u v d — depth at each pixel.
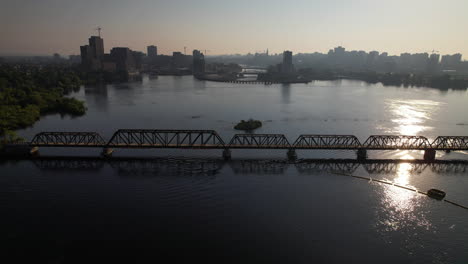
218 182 86.69
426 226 66.50
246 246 59.03
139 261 54.69
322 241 60.78
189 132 105.38
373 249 58.75
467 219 69.31
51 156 106.50
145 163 100.88
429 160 105.50
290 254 57.00
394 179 90.44
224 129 151.25
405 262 55.56
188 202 74.88
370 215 70.25
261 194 79.69
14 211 69.81
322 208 73.00
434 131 150.00
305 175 92.81
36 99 196.88
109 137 133.75
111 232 62.59
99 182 85.75
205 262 54.62
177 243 59.53
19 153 105.12
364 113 198.00
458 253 58.12
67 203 73.75
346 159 107.00
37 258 54.94
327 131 149.00
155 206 72.81
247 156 108.44
